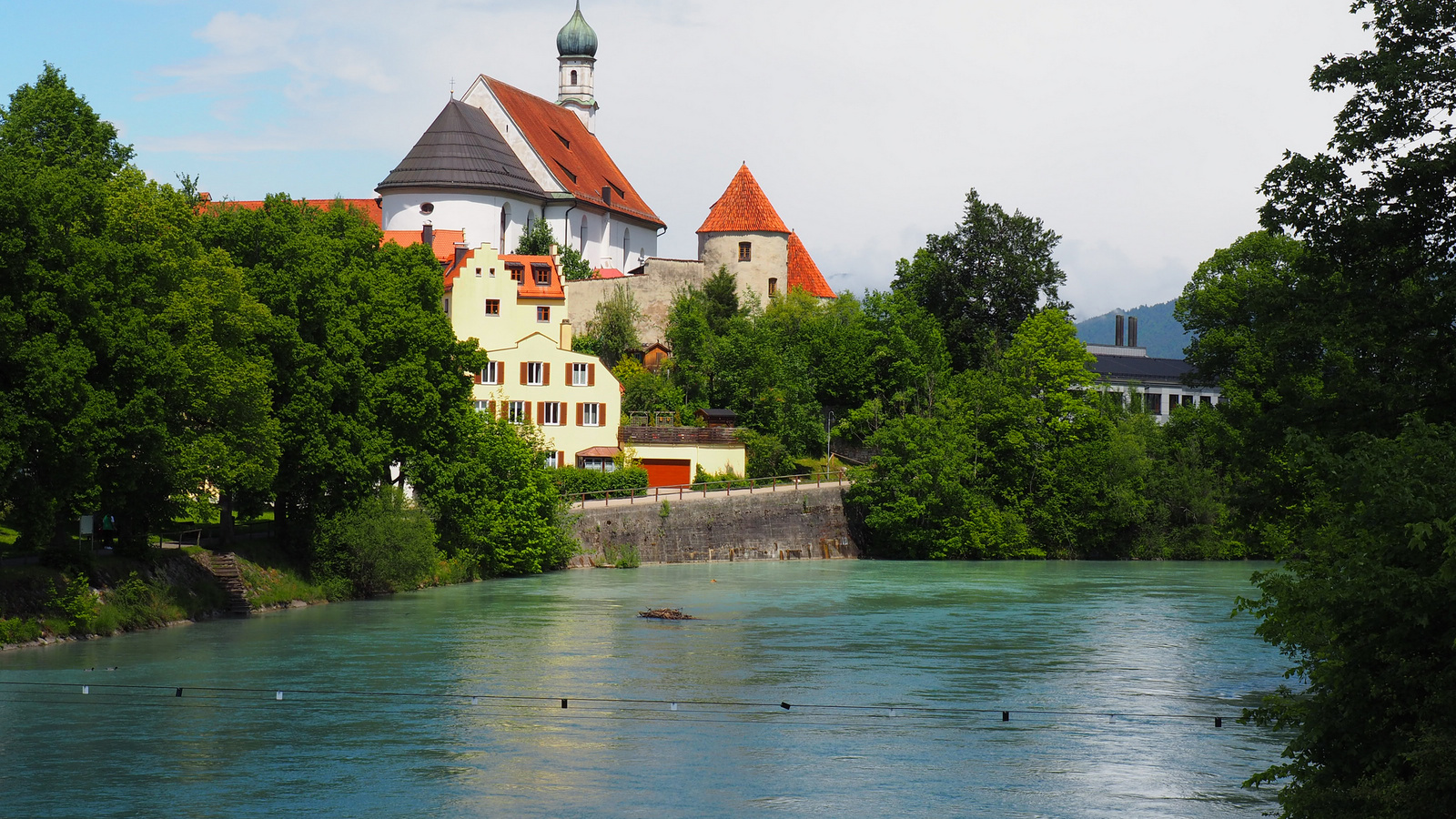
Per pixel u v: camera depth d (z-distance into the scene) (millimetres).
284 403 58562
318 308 59031
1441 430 20969
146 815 27031
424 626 53438
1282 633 20781
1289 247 84812
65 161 49750
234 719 35625
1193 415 78125
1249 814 27969
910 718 36875
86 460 43469
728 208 130750
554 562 80750
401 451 65375
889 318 121062
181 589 53625
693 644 49656
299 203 68750
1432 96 31438
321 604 60406
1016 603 65562
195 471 48312
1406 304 31016
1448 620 18453
